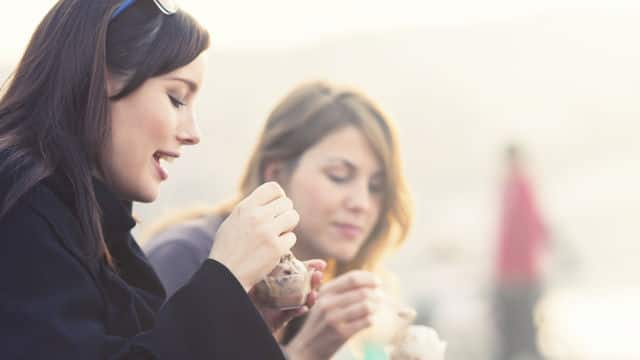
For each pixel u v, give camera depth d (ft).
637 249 74.84
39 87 7.13
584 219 86.63
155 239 10.73
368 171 10.96
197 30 7.23
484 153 117.91
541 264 36.17
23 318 6.35
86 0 7.17
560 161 113.60
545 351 36.65
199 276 6.73
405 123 128.47
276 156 11.02
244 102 109.40
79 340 6.37
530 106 136.87
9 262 6.52
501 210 36.27
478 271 57.00
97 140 7.01
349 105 10.94
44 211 6.69
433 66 150.41
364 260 11.25
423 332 8.72
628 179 102.17
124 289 7.04
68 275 6.57
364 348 9.82
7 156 6.86
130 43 7.04
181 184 63.82
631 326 44.98
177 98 7.20
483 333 37.50
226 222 7.09
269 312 8.20
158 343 6.47
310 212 10.85
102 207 7.11
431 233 76.79
